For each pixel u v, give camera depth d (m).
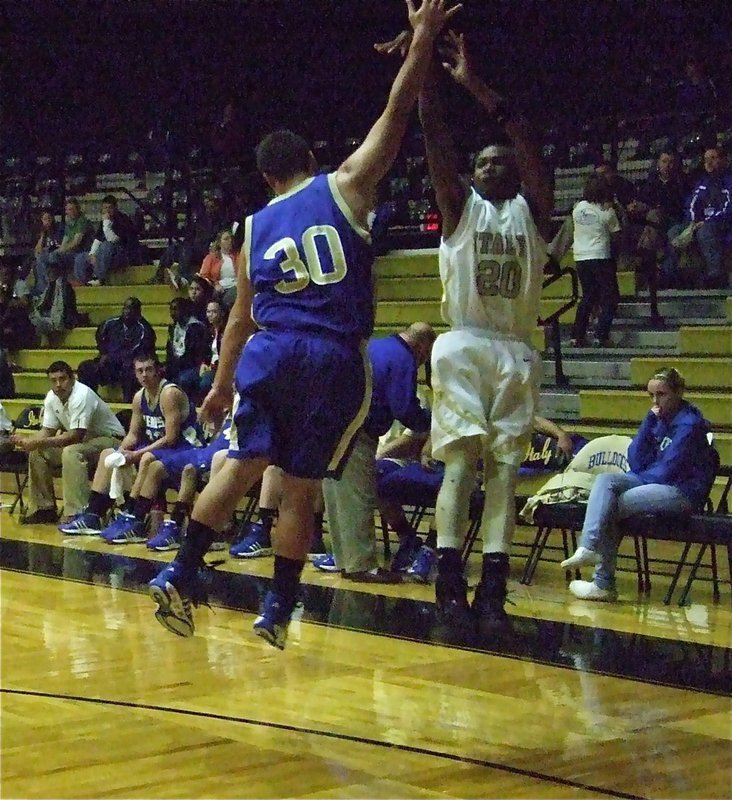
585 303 11.34
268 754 3.91
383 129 3.95
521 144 6.04
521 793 3.56
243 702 4.55
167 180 16.95
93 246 15.99
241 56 17.69
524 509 7.39
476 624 6.00
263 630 4.08
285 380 3.87
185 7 17.78
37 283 15.95
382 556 8.48
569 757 3.92
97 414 9.81
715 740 4.11
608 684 4.88
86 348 15.10
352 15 16.91
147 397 9.27
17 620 6.09
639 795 3.55
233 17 17.59
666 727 4.27
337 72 17.14
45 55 19.03
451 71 5.95
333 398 3.88
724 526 6.58
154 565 7.87
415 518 8.77
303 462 3.90
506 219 5.97
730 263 11.53
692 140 13.77
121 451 9.21
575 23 15.99
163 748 3.96
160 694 4.65
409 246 14.83
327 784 3.62
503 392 6.00
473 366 5.98
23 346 15.39
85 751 3.92
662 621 6.26
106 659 5.24
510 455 6.04
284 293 3.93
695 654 5.43
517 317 6.05
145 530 9.00
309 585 7.23
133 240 16.28
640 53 15.65
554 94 16.17
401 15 16.56
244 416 3.88
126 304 12.91
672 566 8.16
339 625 6.00
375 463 7.38
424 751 3.97
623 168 14.69
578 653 5.43
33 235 17.83
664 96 15.39
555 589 7.29
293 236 3.94
